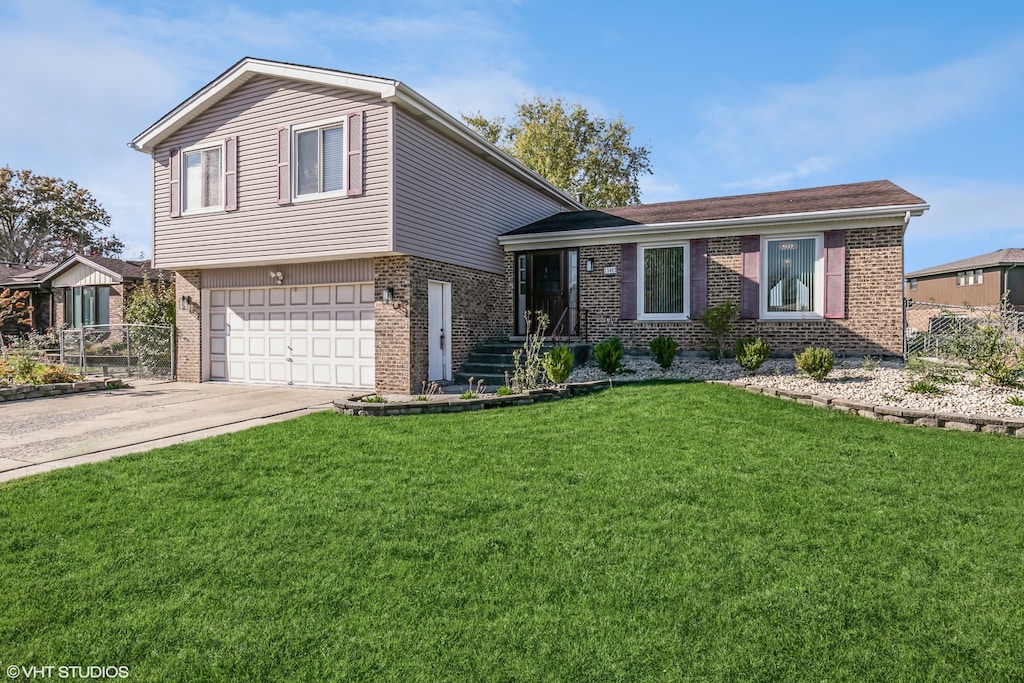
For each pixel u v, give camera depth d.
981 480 5.30
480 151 14.44
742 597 3.38
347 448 6.84
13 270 29.42
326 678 2.76
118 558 4.02
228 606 3.40
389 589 3.55
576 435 7.20
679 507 4.76
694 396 9.30
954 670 2.74
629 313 14.65
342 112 11.74
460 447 6.79
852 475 5.49
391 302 12.14
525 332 16.02
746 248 13.48
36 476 5.89
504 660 2.87
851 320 12.73
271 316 13.98
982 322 9.67
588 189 34.16
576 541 4.17
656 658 2.86
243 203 12.84
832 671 2.75
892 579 3.56
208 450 6.84
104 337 22.36
